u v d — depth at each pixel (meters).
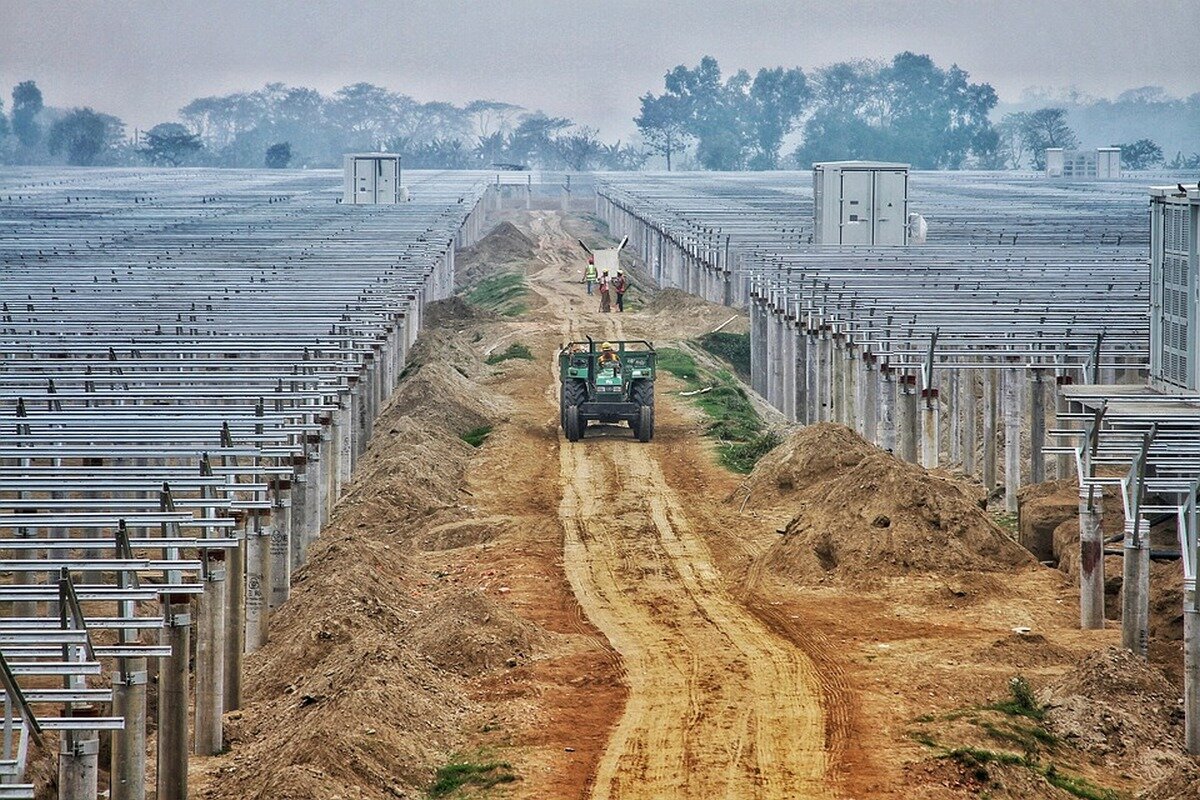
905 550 110.62
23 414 110.19
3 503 83.75
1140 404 118.56
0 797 58.06
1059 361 149.50
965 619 100.94
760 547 120.31
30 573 96.44
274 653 95.62
